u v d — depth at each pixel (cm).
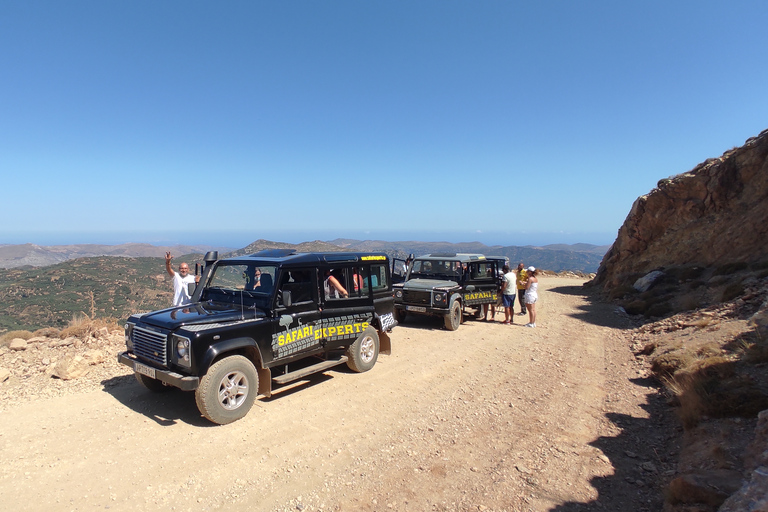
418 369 773
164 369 519
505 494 379
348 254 732
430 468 425
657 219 2050
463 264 1260
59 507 348
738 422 457
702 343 759
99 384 636
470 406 598
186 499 364
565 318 1419
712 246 1730
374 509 356
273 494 376
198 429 498
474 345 984
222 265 679
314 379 702
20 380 631
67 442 457
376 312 769
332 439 485
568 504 362
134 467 412
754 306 921
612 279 2145
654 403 606
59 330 872
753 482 277
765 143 1741
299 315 629
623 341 1038
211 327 522
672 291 1534
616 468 425
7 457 422
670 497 342
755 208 1672
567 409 589
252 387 543
